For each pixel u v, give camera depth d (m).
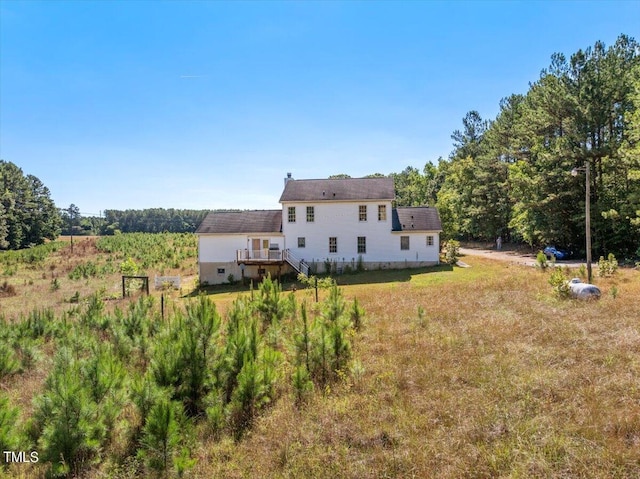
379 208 30.52
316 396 6.76
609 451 4.71
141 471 5.01
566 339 8.79
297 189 32.41
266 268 30.19
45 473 4.96
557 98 27.56
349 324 9.87
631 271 19.27
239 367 6.90
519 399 6.15
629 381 6.46
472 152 52.12
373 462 4.86
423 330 10.45
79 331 10.45
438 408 6.01
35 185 83.69
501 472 4.52
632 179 23.73
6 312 19.53
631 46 26.69
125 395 5.97
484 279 20.36
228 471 4.89
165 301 18.48
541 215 31.61
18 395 7.46
